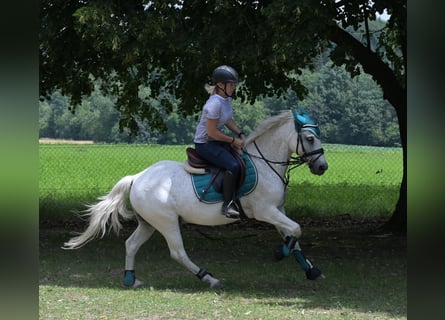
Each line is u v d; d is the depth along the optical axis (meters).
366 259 11.71
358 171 30.27
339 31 12.51
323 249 12.84
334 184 24.20
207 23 11.06
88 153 41.91
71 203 19.34
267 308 8.00
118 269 10.88
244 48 10.34
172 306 8.10
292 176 28.39
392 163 33.53
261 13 9.79
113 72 16.55
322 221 16.78
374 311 7.83
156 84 16.08
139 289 9.23
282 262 11.48
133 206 9.18
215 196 8.91
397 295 8.78
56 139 51.66
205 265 11.15
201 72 11.70
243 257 12.05
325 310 7.90
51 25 11.34
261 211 9.04
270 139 9.16
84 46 12.23
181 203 9.00
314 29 9.41
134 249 9.41
